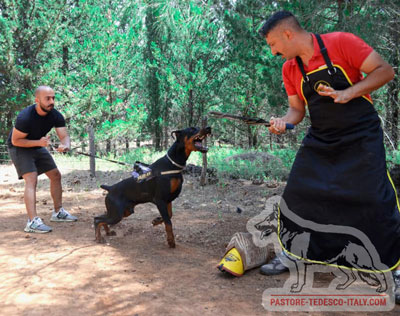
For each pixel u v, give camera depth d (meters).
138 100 20.34
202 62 14.23
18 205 6.58
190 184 7.97
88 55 15.82
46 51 14.94
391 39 7.98
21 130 4.82
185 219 5.58
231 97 13.98
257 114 13.20
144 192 4.29
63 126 5.35
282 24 2.93
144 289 3.19
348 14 6.79
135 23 16.94
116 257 3.96
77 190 7.88
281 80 8.10
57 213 5.47
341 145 2.98
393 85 9.42
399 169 5.79
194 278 3.43
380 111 9.25
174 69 15.02
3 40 13.57
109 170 10.55
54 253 4.07
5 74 14.10
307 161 3.19
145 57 17.61
